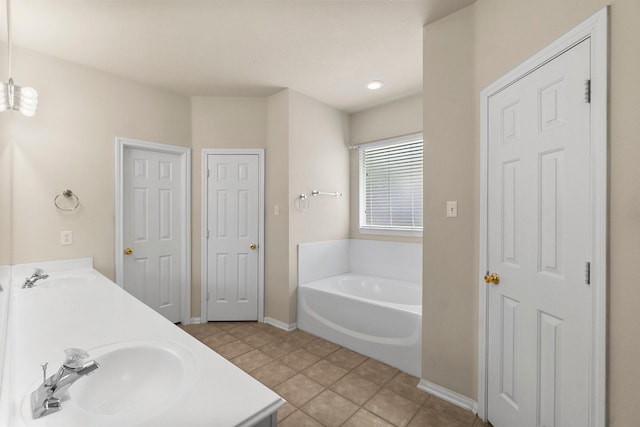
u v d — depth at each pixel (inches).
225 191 129.2
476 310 71.6
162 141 117.3
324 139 137.7
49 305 59.0
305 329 121.6
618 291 39.8
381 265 140.1
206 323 128.4
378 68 105.1
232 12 75.2
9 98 71.9
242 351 103.9
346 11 75.3
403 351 91.0
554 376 51.0
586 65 44.3
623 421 39.1
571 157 47.2
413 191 132.2
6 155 75.2
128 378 39.1
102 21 77.4
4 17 73.5
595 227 42.5
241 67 103.5
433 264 79.1
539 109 53.7
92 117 99.9
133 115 109.8
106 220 102.0
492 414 66.6
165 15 75.9
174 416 26.9
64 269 92.3
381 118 139.9
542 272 53.4
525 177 57.1
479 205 70.1
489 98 67.0
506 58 61.6
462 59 73.6
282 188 124.8
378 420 69.3
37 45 87.0
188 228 125.0
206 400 29.2
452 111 75.4
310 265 130.7
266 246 130.8
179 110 122.7
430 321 79.9
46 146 90.0
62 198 92.7
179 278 124.9
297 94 125.0
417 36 86.0
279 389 81.4
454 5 72.7
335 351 104.3
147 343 41.5
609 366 40.9
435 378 79.1
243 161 129.8
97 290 70.8
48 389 28.8
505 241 62.9
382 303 99.5
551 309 51.3
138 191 113.7
